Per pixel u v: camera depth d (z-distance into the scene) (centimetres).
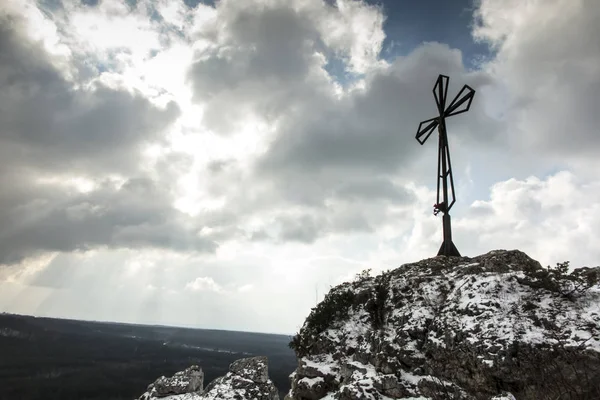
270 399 1858
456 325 1592
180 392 1936
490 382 1352
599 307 1396
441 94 2602
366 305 2086
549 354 1292
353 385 1494
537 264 2014
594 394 1110
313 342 2077
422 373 1576
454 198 2461
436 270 2166
